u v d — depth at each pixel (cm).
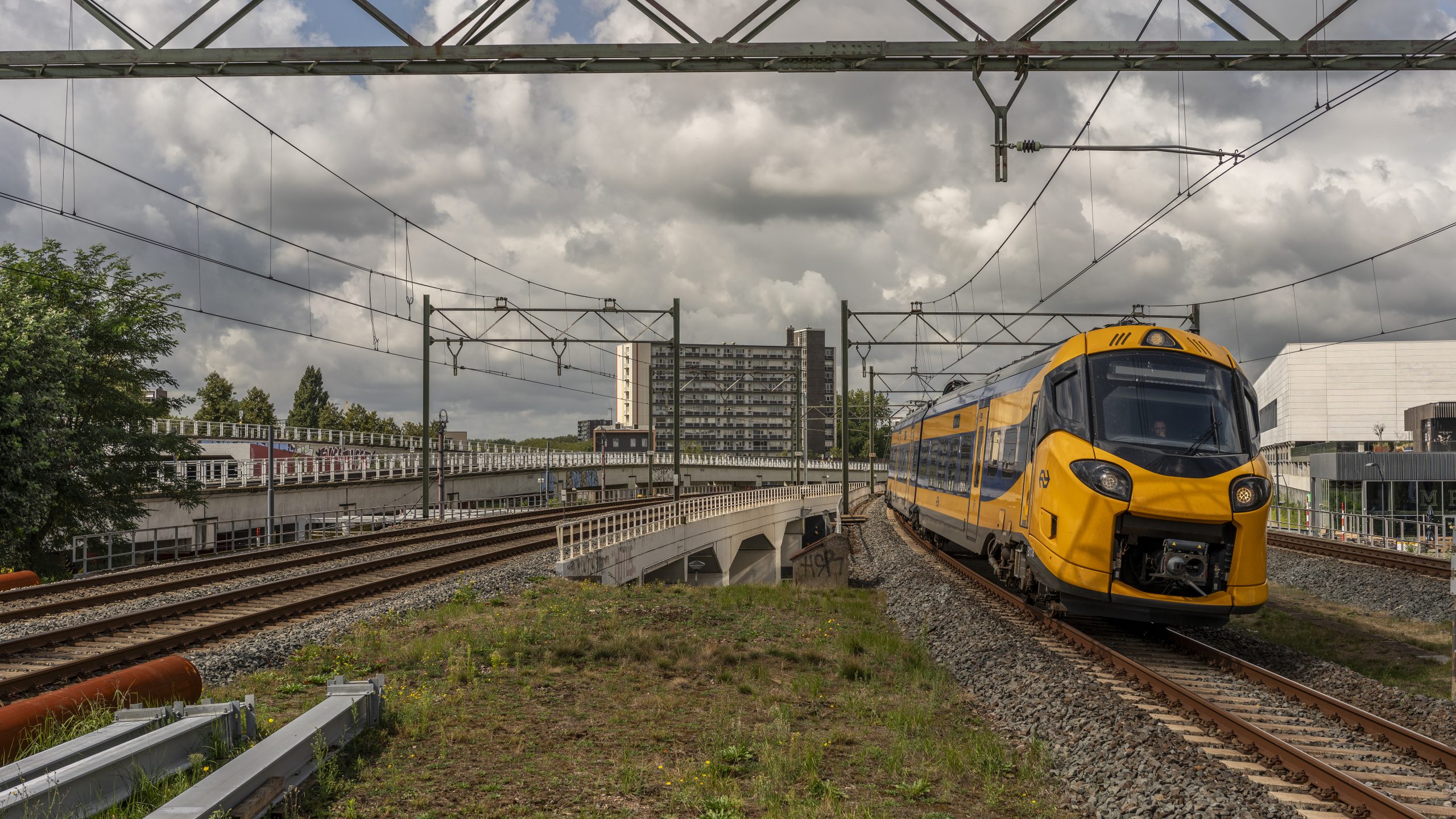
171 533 3859
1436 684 1252
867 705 1087
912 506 3145
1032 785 843
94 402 3158
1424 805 753
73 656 1293
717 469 9819
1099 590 1277
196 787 613
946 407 2509
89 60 1148
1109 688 1119
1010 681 1184
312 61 1152
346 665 1194
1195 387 1333
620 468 9006
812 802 747
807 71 1164
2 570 2684
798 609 1833
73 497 3006
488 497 6512
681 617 1633
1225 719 941
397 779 754
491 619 1519
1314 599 2036
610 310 3953
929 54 1134
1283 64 1138
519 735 905
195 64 1159
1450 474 4147
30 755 727
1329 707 1026
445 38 1142
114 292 3300
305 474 4678
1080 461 1302
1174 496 1245
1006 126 1159
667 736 921
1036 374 1527
